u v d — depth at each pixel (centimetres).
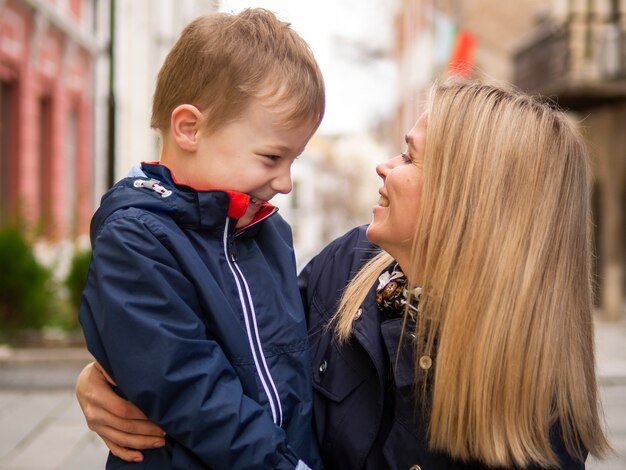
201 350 138
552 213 142
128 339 136
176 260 144
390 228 154
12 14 1133
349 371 159
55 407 603
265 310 154
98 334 141
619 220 1272
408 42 2566
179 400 136
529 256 140
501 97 149
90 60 1608
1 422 558
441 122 148
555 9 1348
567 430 141
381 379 152
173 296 139
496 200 142
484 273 140
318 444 160
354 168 4112
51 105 1360
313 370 165
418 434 148
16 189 1185
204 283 144
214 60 149
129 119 1497
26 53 1207
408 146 158
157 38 1620
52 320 855
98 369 151
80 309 144
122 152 1476
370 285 163
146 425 144
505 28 1802
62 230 1138
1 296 829
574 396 141
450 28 1591
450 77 163
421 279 150
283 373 152
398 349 149
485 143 144
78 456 477
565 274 143
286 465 138
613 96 1227
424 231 147
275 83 150
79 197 1070
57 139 1391
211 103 149
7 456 478
